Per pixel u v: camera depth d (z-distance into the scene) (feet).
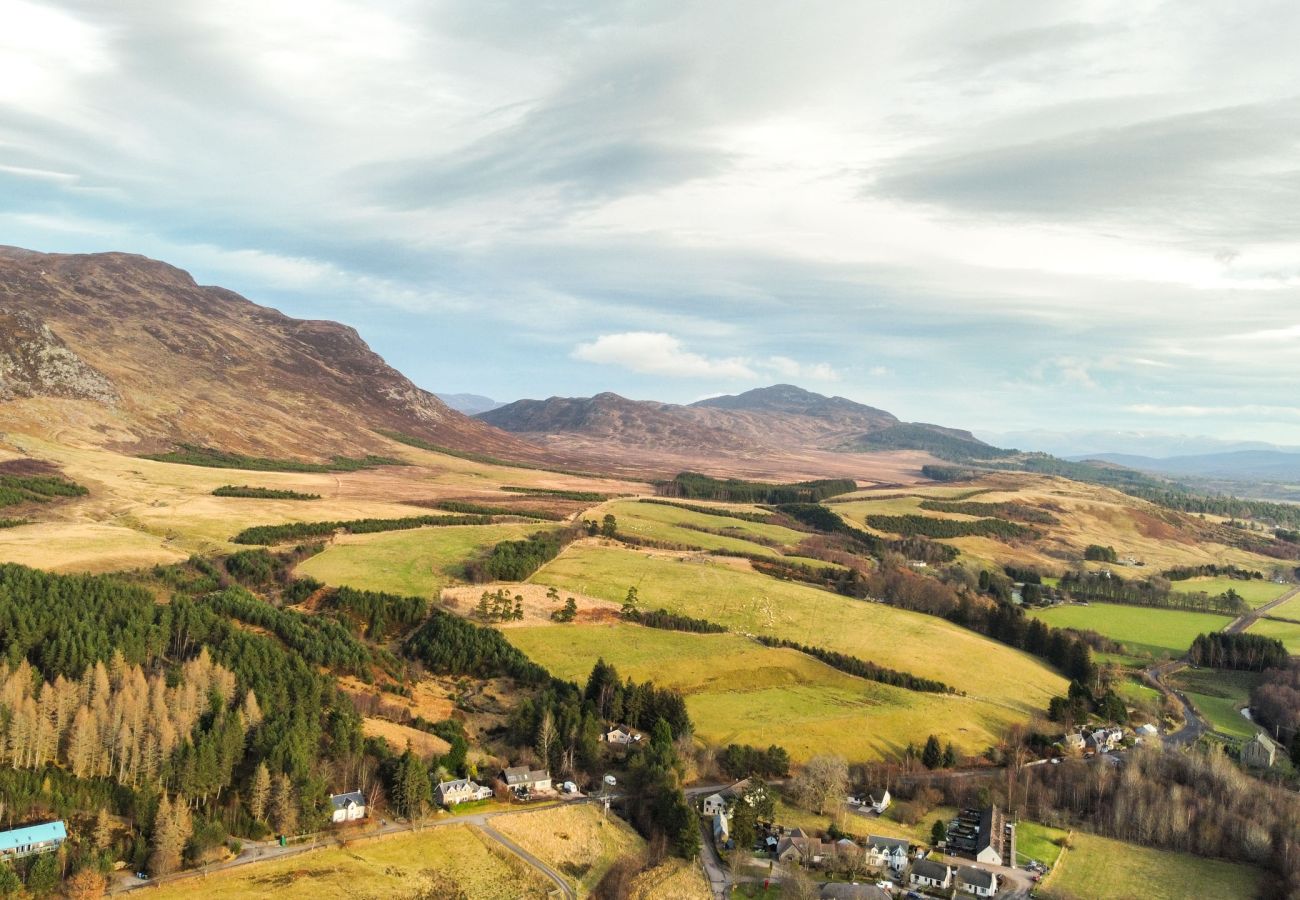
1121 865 425.69
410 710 514.27
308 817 365.40
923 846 431.84
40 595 481.46
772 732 540.93
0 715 349.61
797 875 382.63
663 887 373.61
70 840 322.34
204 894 311.47
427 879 345.10
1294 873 404.36
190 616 500.74
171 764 360.48
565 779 459.32
